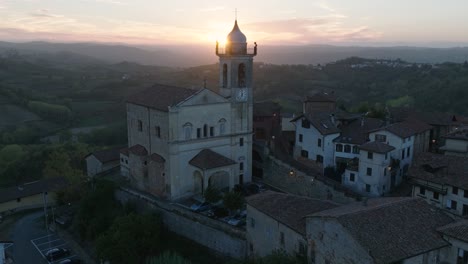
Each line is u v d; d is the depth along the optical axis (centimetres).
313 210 4541
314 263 4100
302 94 17425
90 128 15238
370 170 6625
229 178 7112
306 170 7269
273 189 7469
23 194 8631
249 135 7662
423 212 4156
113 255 5459
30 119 16038
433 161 5938
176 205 6512
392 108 9312
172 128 6725
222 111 7275
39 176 10781
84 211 7312
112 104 18512
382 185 6569
